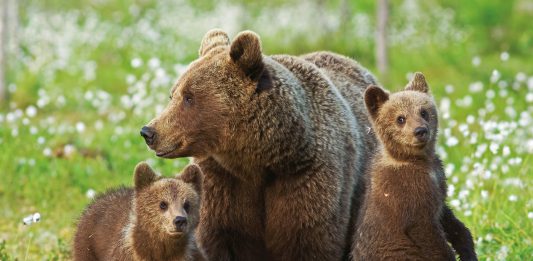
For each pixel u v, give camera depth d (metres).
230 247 10.63
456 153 17.09
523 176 15.44
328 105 10.52
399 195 9.91
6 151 18.00
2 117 20.94
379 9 27.58
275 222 10.27
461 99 24.55
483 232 13.05
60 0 39.94
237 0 39.72
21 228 14.80
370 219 10.19
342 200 10.38
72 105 24.78
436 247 9.89
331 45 31.88
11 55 28.25
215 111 9.81
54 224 15.18
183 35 34.53
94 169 17.55
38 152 18.42
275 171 10.07
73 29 33.38
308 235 10.22
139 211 10.13
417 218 9.88
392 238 9.98
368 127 11.41
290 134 9.89
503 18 32.41
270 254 10.56
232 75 9.84
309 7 36.81
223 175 10.35
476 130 20.88
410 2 36.84
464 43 32.41
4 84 25.05
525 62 30.17
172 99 10.12
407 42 32.84
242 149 9.88
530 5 34.28
